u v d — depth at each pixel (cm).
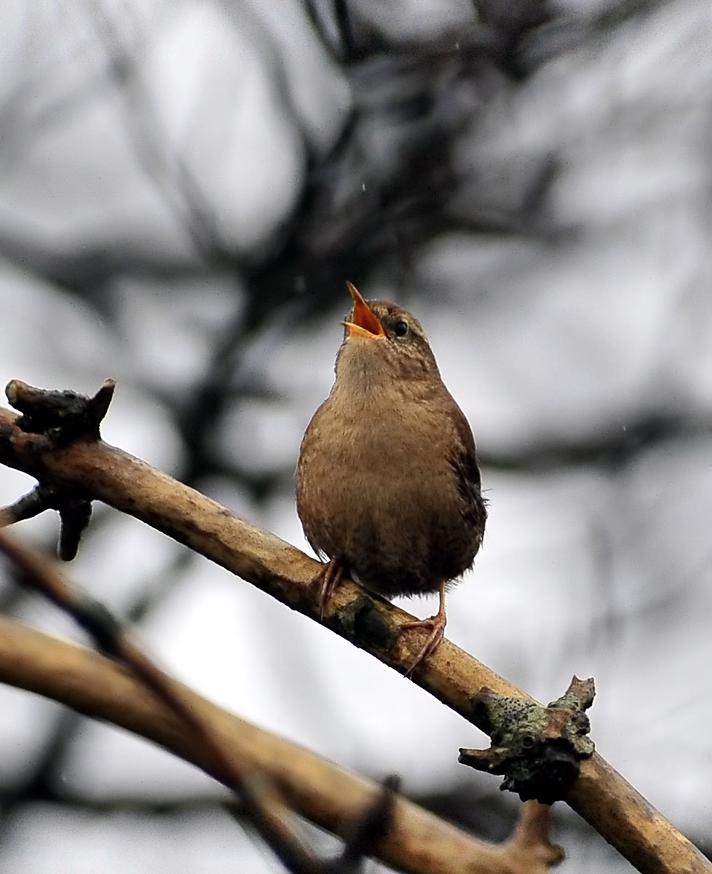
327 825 378
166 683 291
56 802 1154
